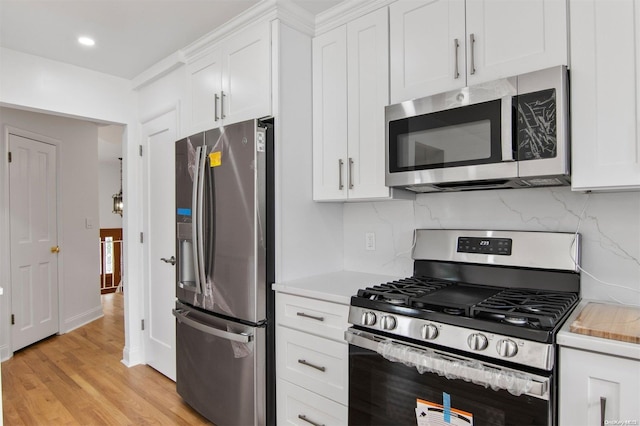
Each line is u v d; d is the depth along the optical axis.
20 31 2.32
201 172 2.16
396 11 1.84
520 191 1.79
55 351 3.50
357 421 1.60
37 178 3.79
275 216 2.05
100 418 2.33
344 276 2.24
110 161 7.95
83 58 2.74
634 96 1.23
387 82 1.88
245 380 1.99
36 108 2.67
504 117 1.42
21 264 3.54
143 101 3.14
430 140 1.65
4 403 2.52
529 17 1.44
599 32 1.29
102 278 6.48
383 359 1.51
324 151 2.17
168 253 2.88
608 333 1.10
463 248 1.88
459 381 1.31
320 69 2.19
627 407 1.06
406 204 2.18
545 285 1.65
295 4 2.04
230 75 2.29
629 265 1.52
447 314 1.35
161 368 2.96
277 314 2.03
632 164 1.23
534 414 1.16
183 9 2.10
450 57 1.65
